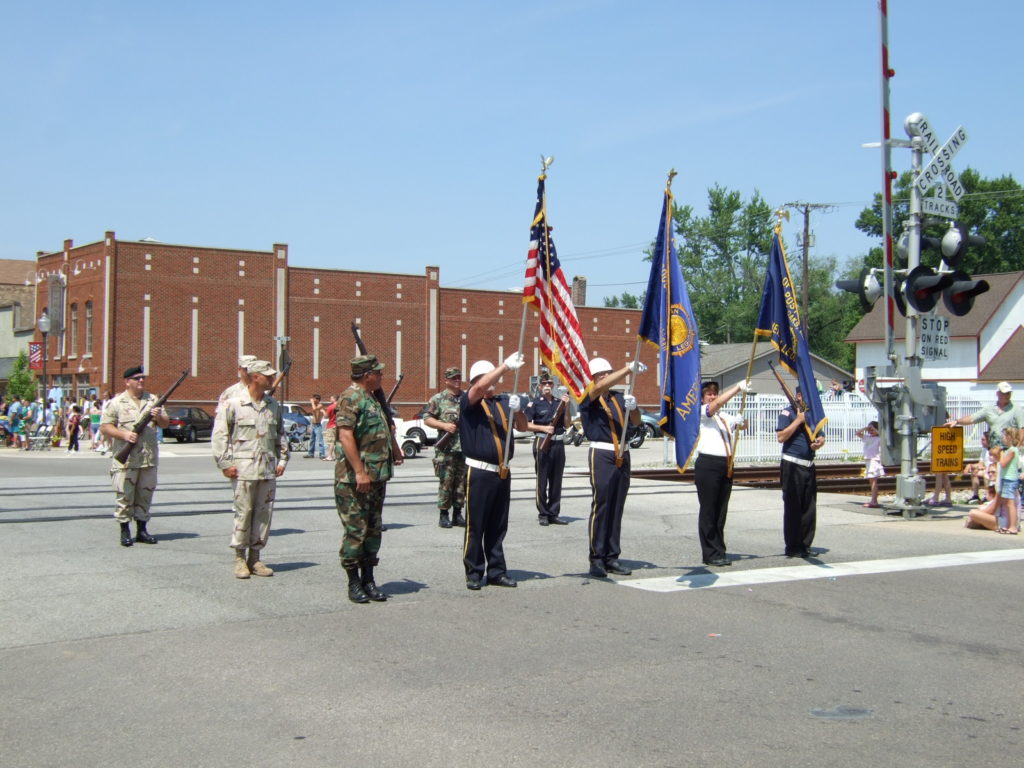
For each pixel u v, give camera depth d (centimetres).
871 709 586
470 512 920
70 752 511
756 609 851
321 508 1562
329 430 2288
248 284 5038
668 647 722
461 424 932
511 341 5662
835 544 1234
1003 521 1347
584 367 990
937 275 1443
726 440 1058
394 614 819
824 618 820
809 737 537
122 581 943
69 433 3991
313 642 727
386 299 5347
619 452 987
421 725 551
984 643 743
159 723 554
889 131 1484
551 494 1402
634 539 1264
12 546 1154
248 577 963
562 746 520
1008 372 4894
